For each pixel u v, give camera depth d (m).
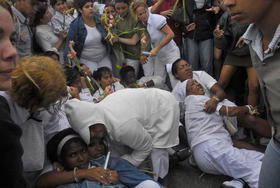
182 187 2.45
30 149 1.61
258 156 2.46
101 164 2.01
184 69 3.08
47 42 3.75
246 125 2.77
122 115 2.00
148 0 5.12
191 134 2.61
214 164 2.40
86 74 3.25
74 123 1.82
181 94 2.92
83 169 1.85
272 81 1.26
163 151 2.28
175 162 2.60
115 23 3.72
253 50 1.34
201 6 3.84
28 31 3.47
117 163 2.03
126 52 3.89
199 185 2.45
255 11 1.17
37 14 3.69
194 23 3.91
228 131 2.77
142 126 2.08
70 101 1.88
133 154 2.14
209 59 4.04
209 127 2.54
